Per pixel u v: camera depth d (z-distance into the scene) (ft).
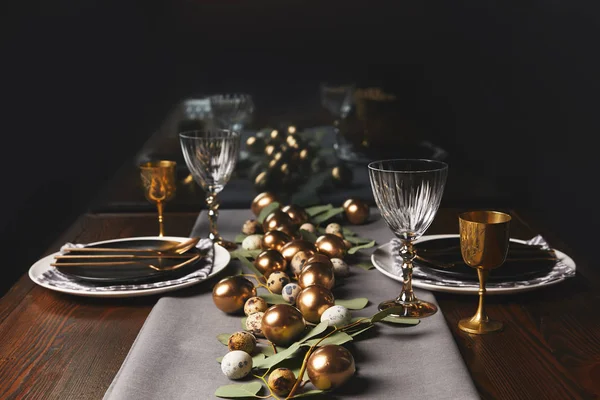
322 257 3.57
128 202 5.94
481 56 7.12
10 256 7.77
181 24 7.09
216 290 3.29
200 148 4.20
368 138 7.09
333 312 3.03
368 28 7.05
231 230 4.61
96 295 3.51
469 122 7.22
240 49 7.10
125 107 7.38
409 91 7.14
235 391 2.63
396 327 3.14
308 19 7.02
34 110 7.51
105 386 2.82
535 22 7.09
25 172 7.63
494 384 2.80
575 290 3.65
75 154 7.58
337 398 2.62
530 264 3.68
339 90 7.07
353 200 4.69
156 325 3.15
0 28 7.30
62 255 3.94
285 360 2.85
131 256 3.84
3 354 3.05
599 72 7.09
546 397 2.71
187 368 2.83
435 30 7.08
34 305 3.54
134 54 7.26
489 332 3.19
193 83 7.19
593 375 2.85
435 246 3.99
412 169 3.42
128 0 7.15
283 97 7.11
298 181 6.06
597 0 6.97
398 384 2.70
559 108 7.24
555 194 7.37
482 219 3.26
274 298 3.42
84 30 7.28
